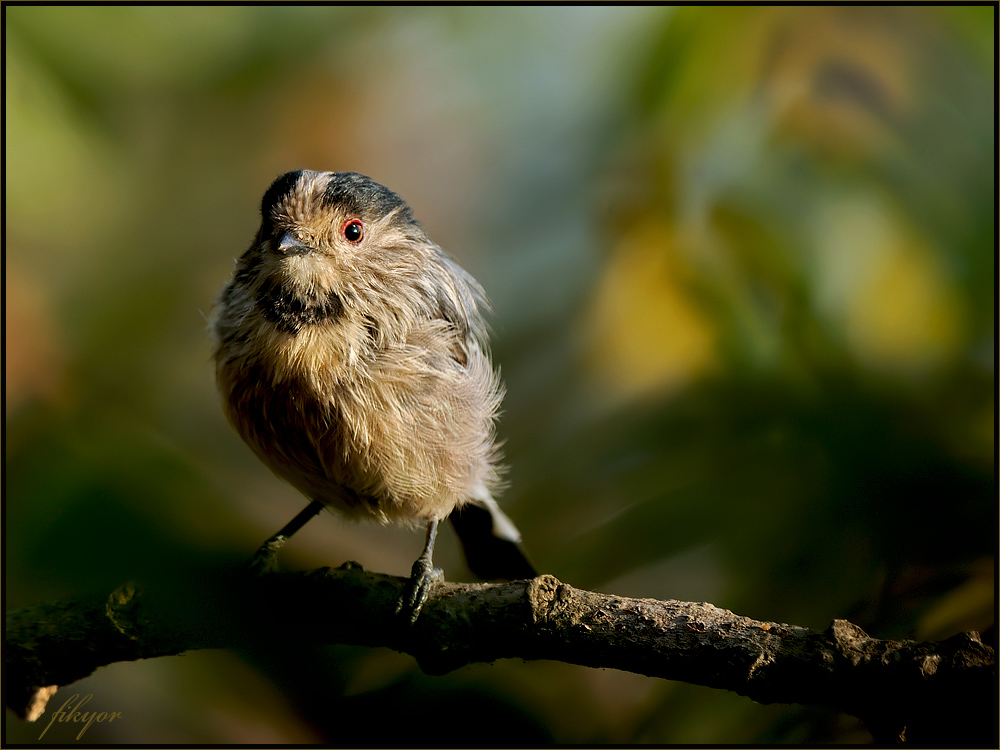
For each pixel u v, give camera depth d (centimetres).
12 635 204
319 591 205
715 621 204
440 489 208
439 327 208
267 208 208
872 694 204
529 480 211
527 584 205
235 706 206
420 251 209
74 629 204
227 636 204
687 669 204
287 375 207
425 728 207
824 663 204
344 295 207
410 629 205
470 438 208
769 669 204
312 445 207
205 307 213
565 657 205
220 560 204
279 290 207
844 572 206
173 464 206
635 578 208
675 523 208
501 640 205
